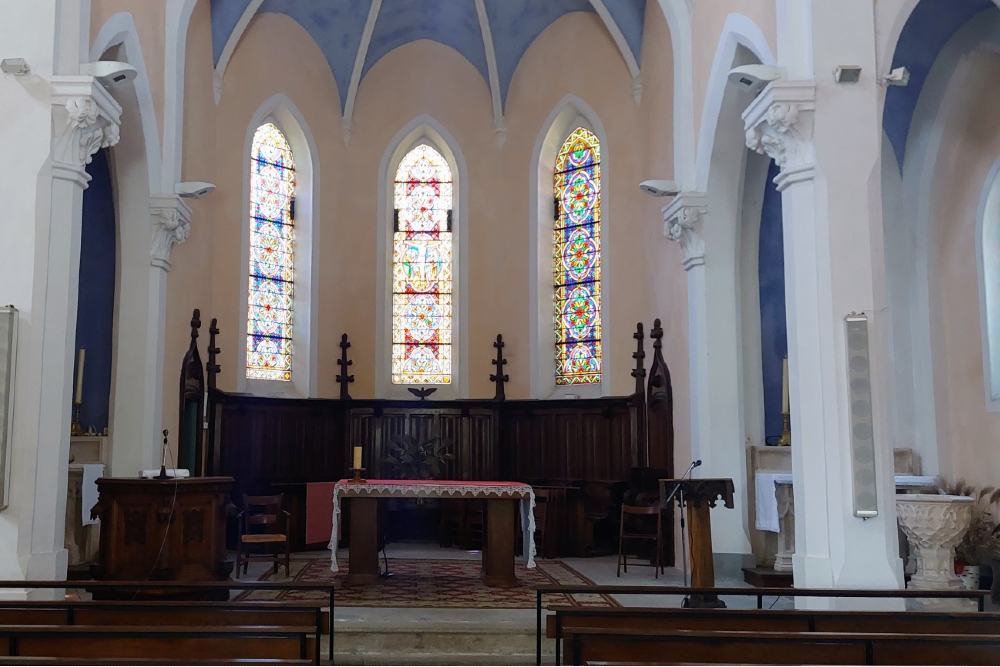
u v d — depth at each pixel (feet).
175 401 41.01
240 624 19.29
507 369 53.11
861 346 26.61
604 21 48.91
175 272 40.96
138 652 16.15
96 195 40.14
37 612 19.62
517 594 32.07
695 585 28.81
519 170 54.34
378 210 54.65
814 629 18.04
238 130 49.34
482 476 51.62
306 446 50.49
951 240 38.29
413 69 55.31
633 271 49.55
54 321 27.50
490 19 52.54
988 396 35.88
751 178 40.24
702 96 38.55
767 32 30.81
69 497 35.14
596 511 45.32
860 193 27.43
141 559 27.84
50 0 28.17
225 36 47.03
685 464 39.93
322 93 53.62
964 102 37.58
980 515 34.22
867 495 26.08
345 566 39.73
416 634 26.04
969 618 17.71
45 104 27.78
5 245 27.43
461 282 54.19
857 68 27.43
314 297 52.16
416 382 54.24
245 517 36.99
